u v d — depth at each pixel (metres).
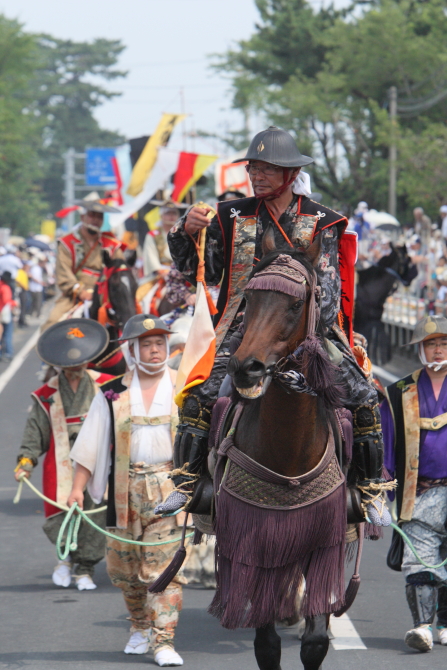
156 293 21.27
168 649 10.22
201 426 8.52
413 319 36.75
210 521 8.57
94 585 13.23
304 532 7.62
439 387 11.38
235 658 10.44
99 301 18.52
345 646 10.79
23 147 102.00
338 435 8.07
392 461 11.28
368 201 80.56
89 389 14.16
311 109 77.38
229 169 32.53
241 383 6.73
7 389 32.12
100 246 20.34
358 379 8.29
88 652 10.65
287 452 7.57
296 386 7.12
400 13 74.31
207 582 13.15
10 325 41.09
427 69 73.00
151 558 10.47
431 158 62.81
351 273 8.62
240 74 85.25
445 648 10.85
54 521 13.45
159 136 32.53
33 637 11.15
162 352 11.03
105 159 92.62
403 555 11.22
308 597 7.65
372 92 75.75
